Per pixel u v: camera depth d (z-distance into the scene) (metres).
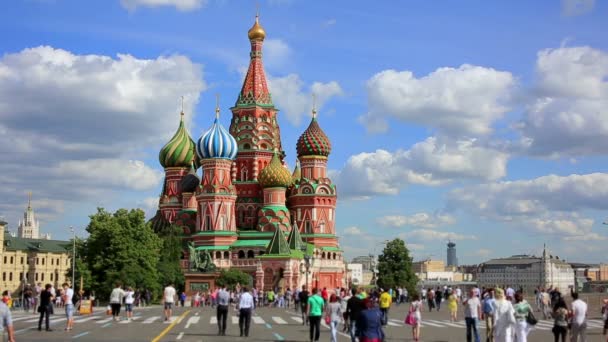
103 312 92.50
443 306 121.12
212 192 175.88
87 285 130.88
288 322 72.12
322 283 177.38
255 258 169.00
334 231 187.25
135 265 130.62
